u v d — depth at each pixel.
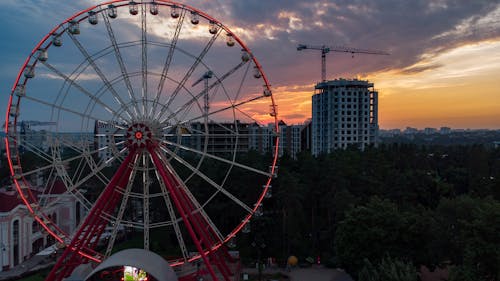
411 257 51.84
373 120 176.38
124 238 83.19
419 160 116.25
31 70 45.78
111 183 45.41
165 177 45.19
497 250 37.69
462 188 103.12
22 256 71.44
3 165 136.75
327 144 175.88
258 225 68.06
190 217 45.75
